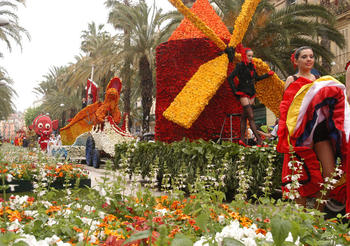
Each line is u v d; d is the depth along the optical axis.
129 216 3.17
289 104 4.80
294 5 17.31
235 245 1.58
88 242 2.17
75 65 32.50
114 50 23.30
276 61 17.08
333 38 18.19
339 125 4.35
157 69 10.27
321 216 2.80
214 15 10.37
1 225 2.56
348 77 4.10
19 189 6.36
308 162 4.44
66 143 19.55
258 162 6.16
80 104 41.28
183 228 2.60
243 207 3.27
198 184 3.34
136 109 39.53
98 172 12.84
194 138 9.81
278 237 1.63
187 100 8.92
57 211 3.19
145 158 8.66
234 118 10.05
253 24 16.81
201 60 9.82
